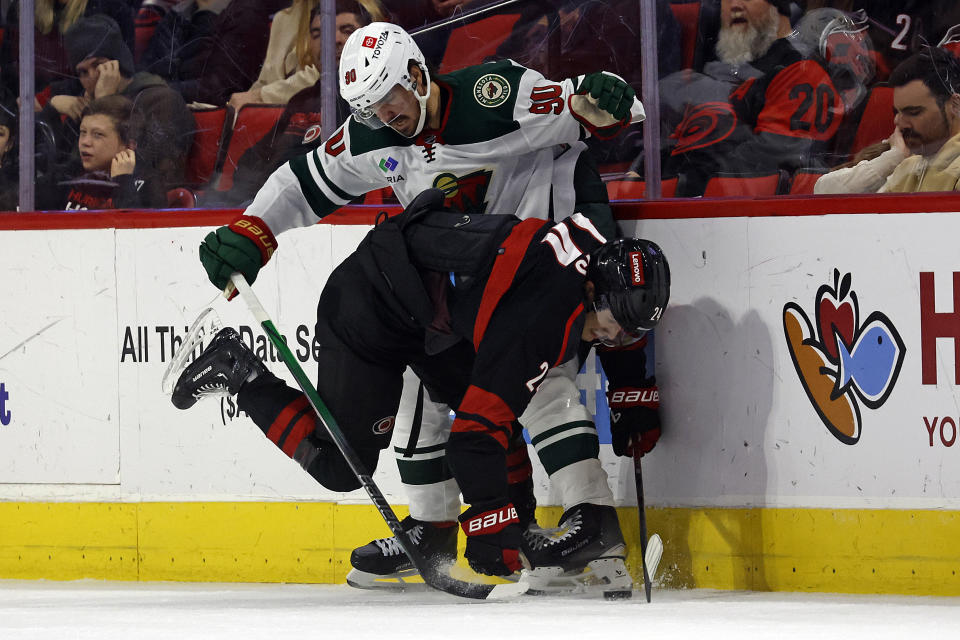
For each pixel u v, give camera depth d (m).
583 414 12.32
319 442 12.16
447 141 12.09
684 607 10.68
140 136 14.66
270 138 14.41
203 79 14.48
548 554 12.05
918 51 12.77
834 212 12.16
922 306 11.93
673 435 12.74
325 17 13.91
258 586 13.56
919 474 11.98
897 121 12.91
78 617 10.14
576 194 12.48
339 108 14.11
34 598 12.62
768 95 13.18
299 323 13.66
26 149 14.69
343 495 13.56
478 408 10.65
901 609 10.58
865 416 12.13
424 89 11.84
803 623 9.25
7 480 14.47
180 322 13.95
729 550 12.59
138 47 14.55
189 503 13.98
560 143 12.26
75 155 14.75
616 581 11.98
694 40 13.31
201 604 11.65
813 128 13.14
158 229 13.95
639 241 11.38
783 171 13.27
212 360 12.30
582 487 12.09
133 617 10.05
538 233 10.96
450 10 13.84
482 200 12.33
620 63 13.54
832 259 12.19
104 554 14.21
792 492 12.38
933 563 11.94
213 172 14.58
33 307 14.33
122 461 14.14
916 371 11.97
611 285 11.14
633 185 13.65
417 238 11.50
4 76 14.83
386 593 12.90
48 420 14.34
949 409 11.88
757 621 9.38
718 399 12.60
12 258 14.37
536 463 13.12
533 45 13.77
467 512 10.76
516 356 10.62
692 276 12.66
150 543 14.09
